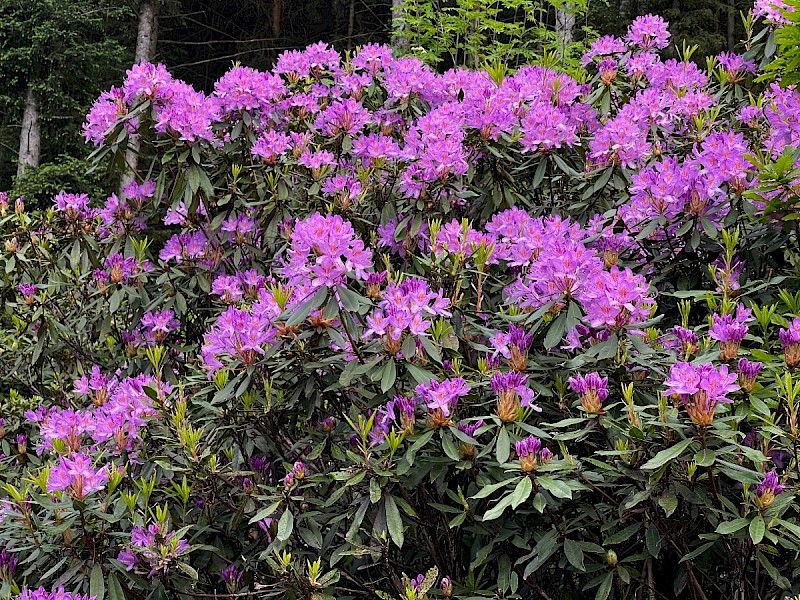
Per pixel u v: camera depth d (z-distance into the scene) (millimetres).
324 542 2441
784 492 1954
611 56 3896
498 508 1918
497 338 2387
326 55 3969
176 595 2512
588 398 2049
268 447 2781
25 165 9914
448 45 8234
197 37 13609
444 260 2531
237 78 3561
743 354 2270
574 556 2105
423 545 2566
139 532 2328
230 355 2418
